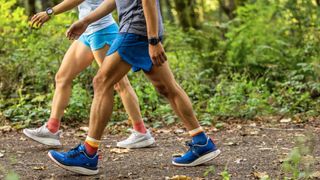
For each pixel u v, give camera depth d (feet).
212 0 50.60
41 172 16.58
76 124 25.61
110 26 18.60
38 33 32.14
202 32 37.88
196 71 34.27
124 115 26.58
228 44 36.27
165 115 26.81
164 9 50.93
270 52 35.01
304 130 24.07
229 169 16.53
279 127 24.97
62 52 30.53
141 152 19.43
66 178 15.88
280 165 16.97
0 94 28.84
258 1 38.60
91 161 15.96
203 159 16.70
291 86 31.30
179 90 16.02
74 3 17.99
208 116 26.73
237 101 27.81
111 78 15.39
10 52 31.53
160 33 15.34
